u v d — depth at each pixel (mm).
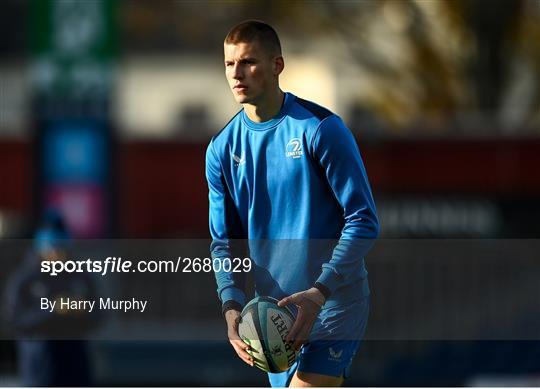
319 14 99438
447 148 84375
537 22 99688
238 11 99875
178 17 105562
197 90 155125
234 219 21438
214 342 48000
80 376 35062
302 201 20594
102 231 72688
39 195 72562
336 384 21281
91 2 73000
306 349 21141
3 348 42719
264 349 20469
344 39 101625
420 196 82875
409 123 100125
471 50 99250
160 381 46031
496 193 83375
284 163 20516
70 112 72938
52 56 73000
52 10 73062
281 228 20828
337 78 146625
